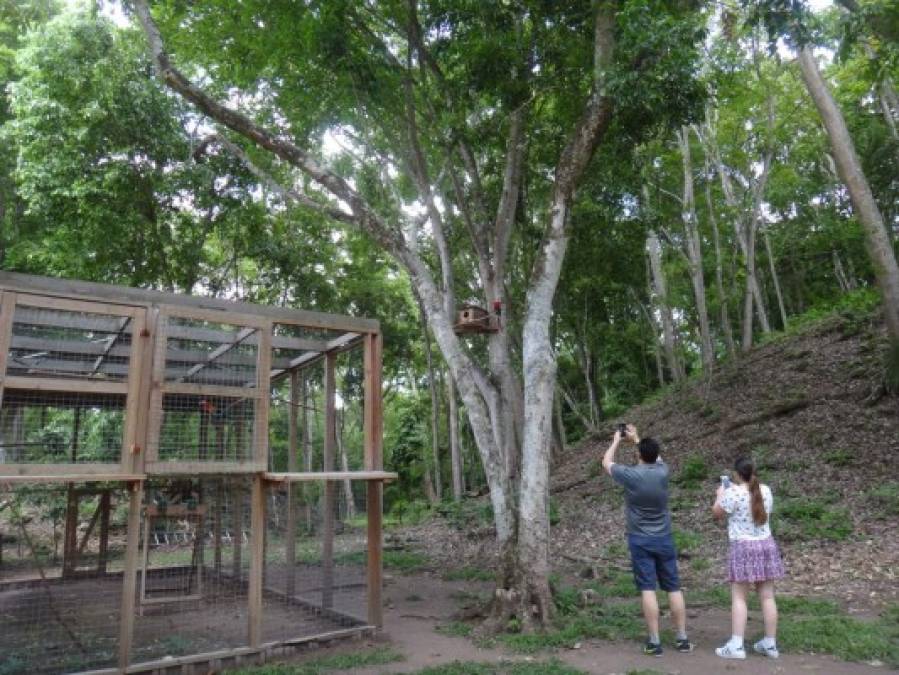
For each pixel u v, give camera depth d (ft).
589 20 27.89
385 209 39.29
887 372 41.73
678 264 66.03
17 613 23.70
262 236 50.65
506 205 27.78
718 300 64.59
